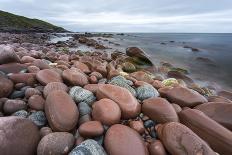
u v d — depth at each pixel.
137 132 0.97
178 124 0.93
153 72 2.95
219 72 3.42
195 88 2.01
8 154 0.76
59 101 1.01
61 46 5.08
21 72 1.46
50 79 1.31
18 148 0.78
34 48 3.81
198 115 1.05
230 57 5.07
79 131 0.91
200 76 3.13
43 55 2.55
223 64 4.09
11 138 0.79
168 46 7.49
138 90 1.36
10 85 1.17
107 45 6.64
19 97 1.18
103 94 1.15
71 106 1.01
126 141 0.86
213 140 0.96
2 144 0.76
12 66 1.49
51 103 1.00
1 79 1.16
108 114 0.98
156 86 1.63
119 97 1.12
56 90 1.09
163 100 1.14
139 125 1.01
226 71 3.50
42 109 1.07
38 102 1.08
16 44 4.26
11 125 0.82
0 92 1.11
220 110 1.19
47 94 1.16
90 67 1.94
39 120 0.99
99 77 1.69
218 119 1.15
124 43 8.10
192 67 3.75
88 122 0.95
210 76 3.14
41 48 3.92
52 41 6.81
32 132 0.86
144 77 1.82
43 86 1.27
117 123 1.01
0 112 1.03
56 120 0.94
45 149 0.81
